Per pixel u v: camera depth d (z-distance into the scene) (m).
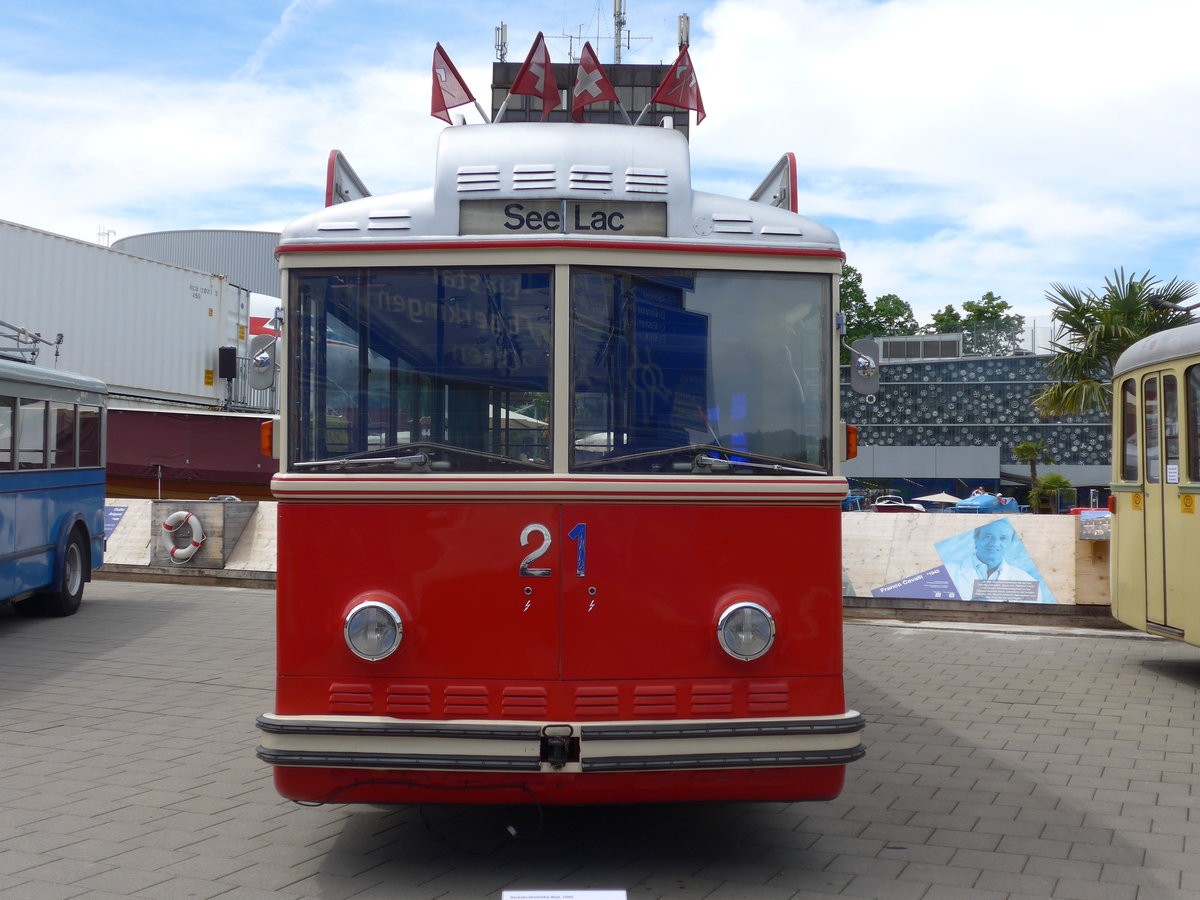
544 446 4.82
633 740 4.62
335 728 4.67
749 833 5.54
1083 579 12.69
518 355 4.85
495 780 4.66
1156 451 9.88
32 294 20.77
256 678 9.27
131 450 21.34
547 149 4.97
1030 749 7.20
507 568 4.75
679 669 4.76
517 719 4.71
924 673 9.75
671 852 5.26
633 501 4.78
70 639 11.08
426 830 5.56
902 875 4.96
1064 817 5.80
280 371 4.93
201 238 36.44
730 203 5.04
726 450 4.88
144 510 16.09
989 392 41.09
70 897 4.64
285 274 4.94
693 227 4.96
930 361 41.62
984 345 42.16
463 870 5.01
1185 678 9.55
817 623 4.84
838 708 4.84
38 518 11.88
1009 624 12.49
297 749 4.69
